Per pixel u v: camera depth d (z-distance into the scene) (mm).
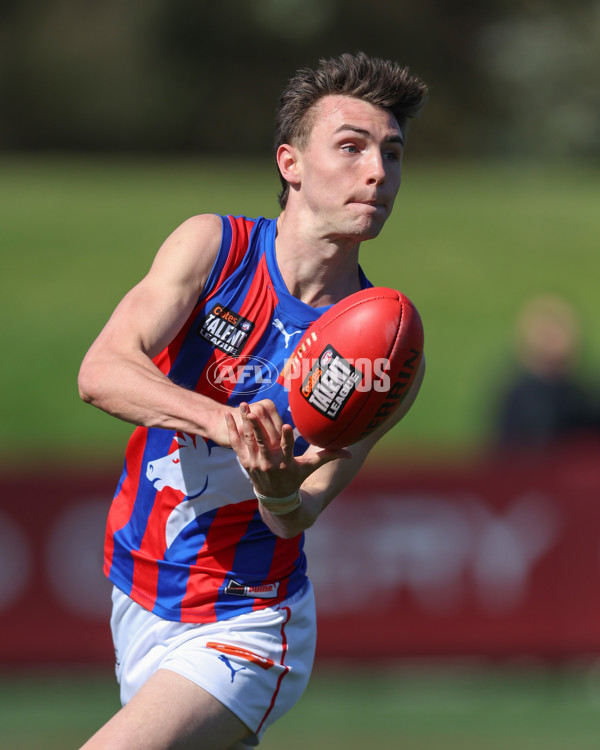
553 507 24516
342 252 10438
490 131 119188
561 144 113000
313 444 9789
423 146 119125
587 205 70000
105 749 9594
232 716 10383
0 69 118625
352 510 24234
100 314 51969
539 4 119688
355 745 20125
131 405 8961
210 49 122250
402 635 24109
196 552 10820
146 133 123250
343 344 9391
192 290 10211
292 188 10547
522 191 76000
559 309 28516
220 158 123688
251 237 10602
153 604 10953
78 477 23828
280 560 11062
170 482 10789
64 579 23703
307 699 23156
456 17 122688
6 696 22938
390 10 121000
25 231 61094
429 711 22328
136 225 62750
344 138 10047
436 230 62906
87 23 120688
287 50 123375
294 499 9844
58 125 122000
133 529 11094
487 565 24344
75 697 22891
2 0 120000
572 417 27719
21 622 23516
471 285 55688
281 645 10930
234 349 10469
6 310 51656
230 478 10617
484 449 29891
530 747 19922
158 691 10133
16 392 44969
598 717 21984
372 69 10133
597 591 24406
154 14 119250
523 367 28359
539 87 114375
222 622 10828
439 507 24406
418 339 9617
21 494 23688
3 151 122062
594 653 24250
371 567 24156
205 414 8820
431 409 44469
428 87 10383
